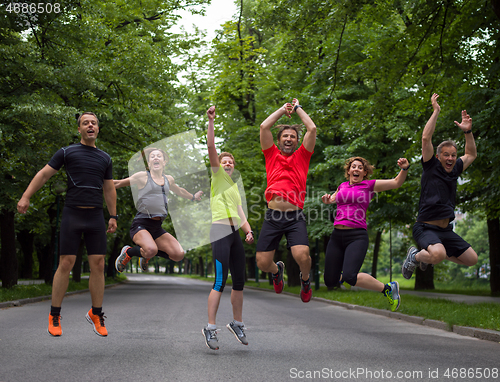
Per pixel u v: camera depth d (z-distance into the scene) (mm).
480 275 54438
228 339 6539
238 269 5523
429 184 5922
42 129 12664
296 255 4891
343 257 5668
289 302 16641
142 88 17984
